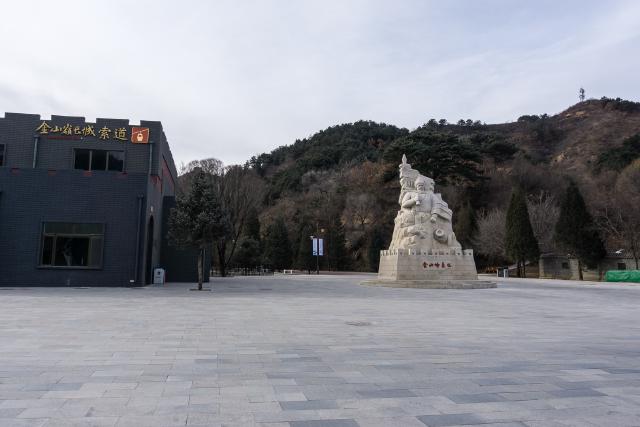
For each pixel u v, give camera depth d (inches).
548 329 425.7
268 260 2420.0
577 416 180.2
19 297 669.9
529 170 2628.0
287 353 295.7
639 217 1717.5
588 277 1866.4
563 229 1769.2
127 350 298.2
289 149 4323.3
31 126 1054.4
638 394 212.4
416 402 195.9
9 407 181.3
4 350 295.1
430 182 1202.0
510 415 180.4
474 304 674.2
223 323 431.5
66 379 224.7
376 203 2763.3
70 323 417.4
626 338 377.4
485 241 2059.5
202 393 204.1
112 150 1075.3
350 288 1015.0
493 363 274.1
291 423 168.2
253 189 2114.9
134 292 799.7
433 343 339.9
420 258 1106.1
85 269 901.2
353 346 323.0
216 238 867.4
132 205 930.7
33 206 900.0
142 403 188.4
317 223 2751.0
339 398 200.1
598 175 2598.4
